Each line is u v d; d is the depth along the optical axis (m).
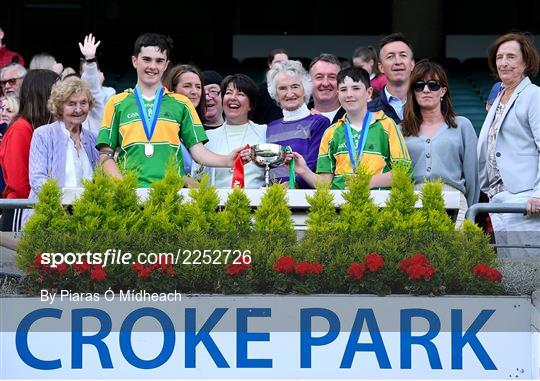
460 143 8.98
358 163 8.34
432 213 7.48
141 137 8.13
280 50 13.43
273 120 9.88
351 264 7.14
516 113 9.02
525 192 8.98
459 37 24.67
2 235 7.61
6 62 14.10
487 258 7.44
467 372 7.02
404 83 10.01
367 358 7.02
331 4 24.73
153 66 8.19
